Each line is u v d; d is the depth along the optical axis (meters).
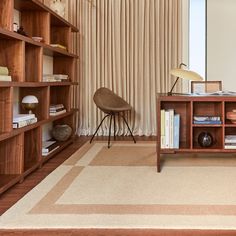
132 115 5.19
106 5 5.09
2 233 1.76
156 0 5.06
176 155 3.67
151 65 5.14
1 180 2.55
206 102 3.34
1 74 2.40
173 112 3.10
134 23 5.10
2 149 2.72
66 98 4.43
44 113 3.45
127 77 5.16
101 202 2.22
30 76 3.22
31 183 2.69
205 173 2.92
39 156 3.21
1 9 2.53
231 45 5.21
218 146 3.17
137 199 2.27
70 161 3.44
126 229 1.80
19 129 2.63
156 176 2.84
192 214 2.00
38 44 3.11
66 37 4.42
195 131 3.38
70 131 4.34
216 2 5.20
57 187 2.56
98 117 5.21
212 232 1.76
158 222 1.88
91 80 5.20
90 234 1.74
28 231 1.78
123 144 4.40
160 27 5.10
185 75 3.03
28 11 3.49
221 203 2.19
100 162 3.39
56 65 4.54
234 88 5.23
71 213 2.03
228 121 3.19
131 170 3.06
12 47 2.74
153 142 4.54
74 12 5.09
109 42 5.14
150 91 5.18
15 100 3.34
